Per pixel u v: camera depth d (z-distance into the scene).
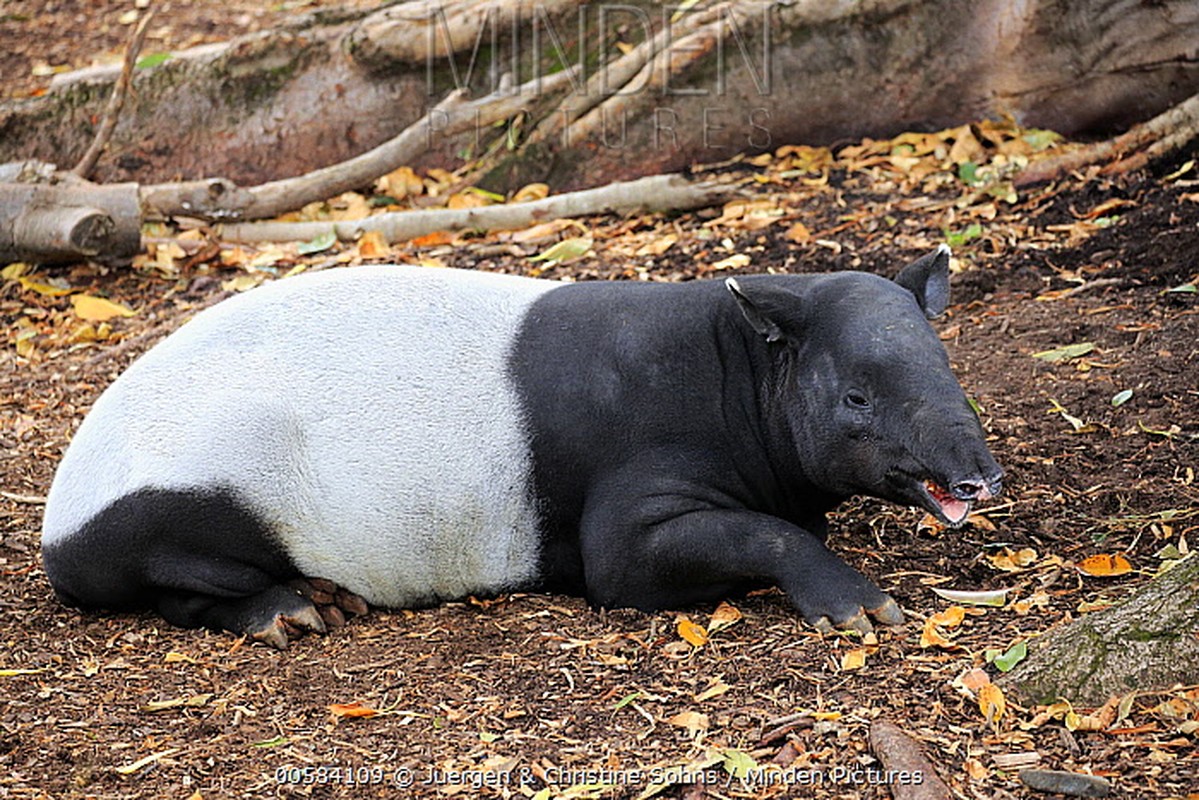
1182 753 5.87
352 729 6.48
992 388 9.82
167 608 7.67
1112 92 14.68
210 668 7.16
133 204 13.31
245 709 6.69
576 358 7.61
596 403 7.53
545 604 7.74
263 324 7.74
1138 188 12.76
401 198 14.99
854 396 6.90
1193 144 13.12
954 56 14.94
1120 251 11.68
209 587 7.50
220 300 12.74
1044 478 8.71
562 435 7.55
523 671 6.96
